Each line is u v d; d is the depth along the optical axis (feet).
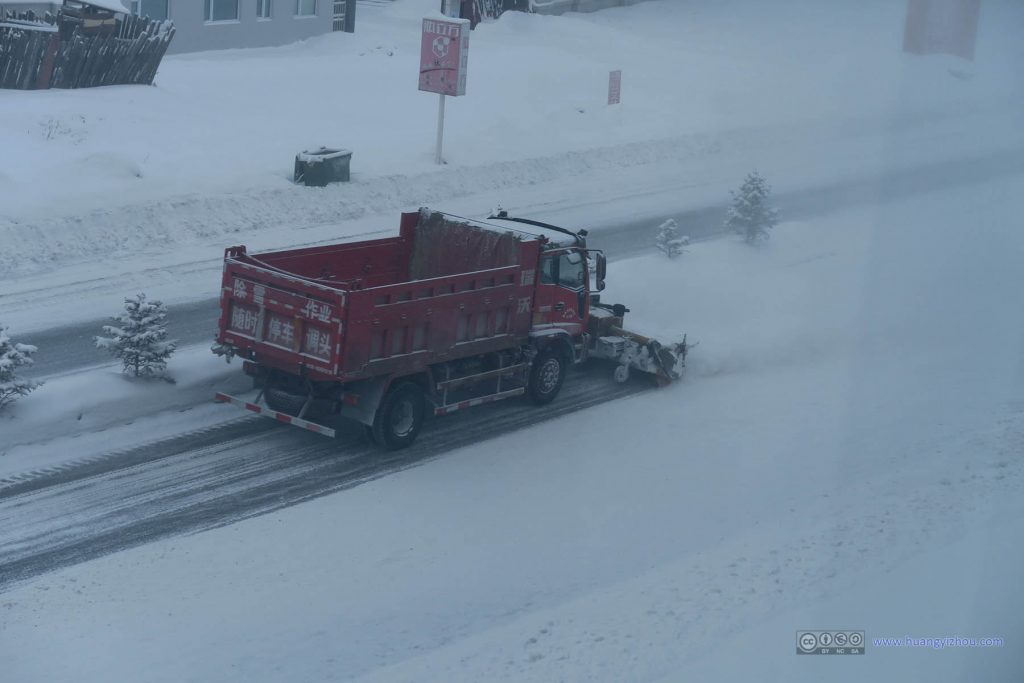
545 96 142.20
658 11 225.97
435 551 42.57
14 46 98.37
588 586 40.40
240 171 90.38
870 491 49.08
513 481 49.42
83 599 37.19
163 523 42.80
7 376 48.78
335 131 109.81
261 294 49.29
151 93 109.40
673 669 33.14
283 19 152.87
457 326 52.24
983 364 70.23
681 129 136.98
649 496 48.60
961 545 42.68
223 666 34.17
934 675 32.42
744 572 40.42
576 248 59.47
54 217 74.28
